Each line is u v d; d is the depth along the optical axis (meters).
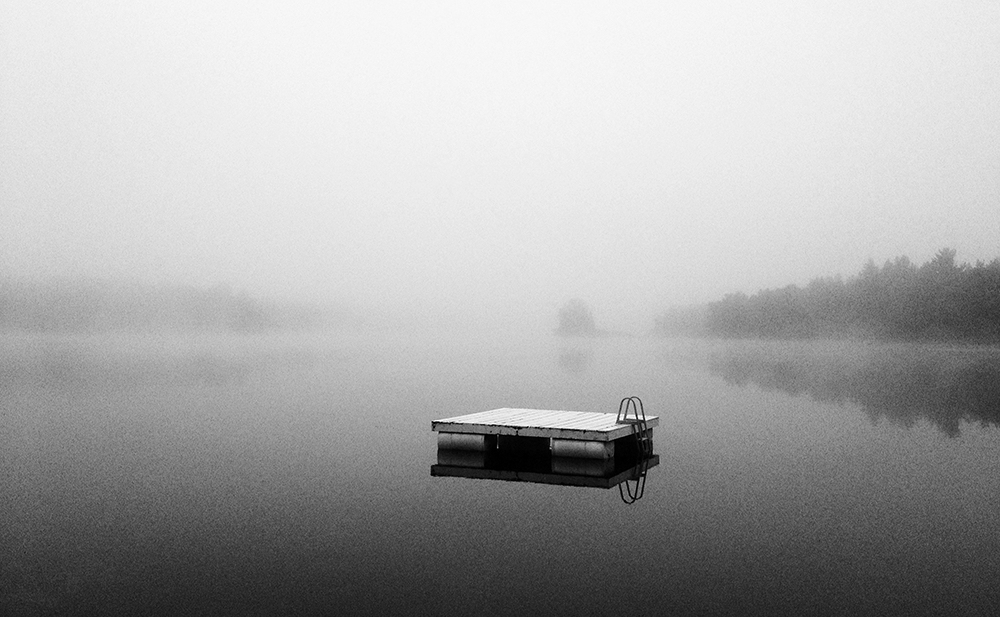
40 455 8.15
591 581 3.92
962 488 6.28
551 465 7.44
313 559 4.34
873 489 6.27
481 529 5.02
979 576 3.99
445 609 3.51
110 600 3.65
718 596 3.69
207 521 5.27
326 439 9.34
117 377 19.52
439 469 7.27
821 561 4.29
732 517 5.34
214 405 13.30
